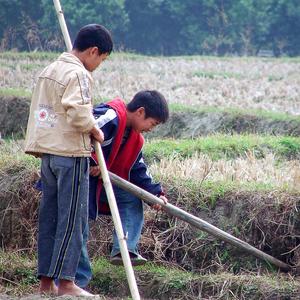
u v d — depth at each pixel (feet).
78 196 50.90
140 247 64.34
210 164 75.56
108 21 298.97
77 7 291.79
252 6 315.78
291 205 63.26
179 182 67.92
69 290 51.44
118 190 56.80
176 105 127.95
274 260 61.11
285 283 58.54
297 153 94.48
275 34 325.42
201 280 59.47
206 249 63.72
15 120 130.00
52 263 51.34
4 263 62.28
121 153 55.42
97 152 50.44
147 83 156.46
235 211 64.69
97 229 65.26
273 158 83.41
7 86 153.48
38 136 50.65
